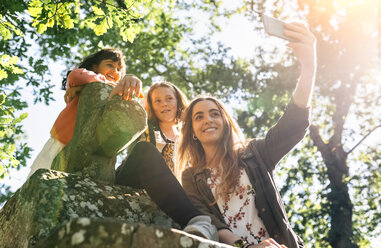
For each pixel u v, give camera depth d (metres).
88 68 1.53
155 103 1.77
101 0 2.07
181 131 1.35
